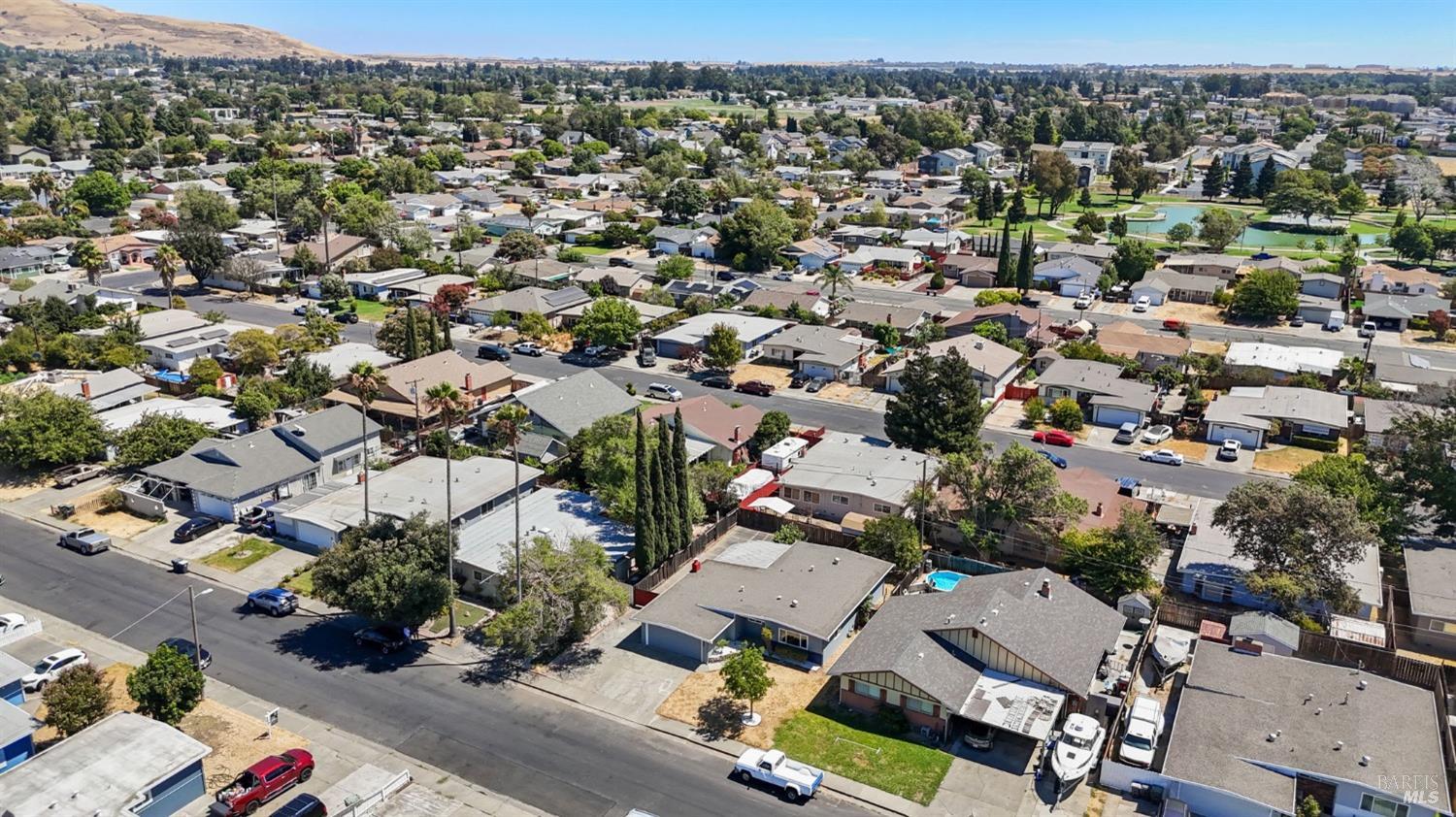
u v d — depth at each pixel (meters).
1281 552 60.91
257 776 45.44
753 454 88.38
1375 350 120.06
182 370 109.88
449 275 151.38
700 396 105.31
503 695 54.91
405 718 52.56
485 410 92.94
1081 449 91.31
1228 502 63.56
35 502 78.69
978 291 153.62
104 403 94.31
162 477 77.75
